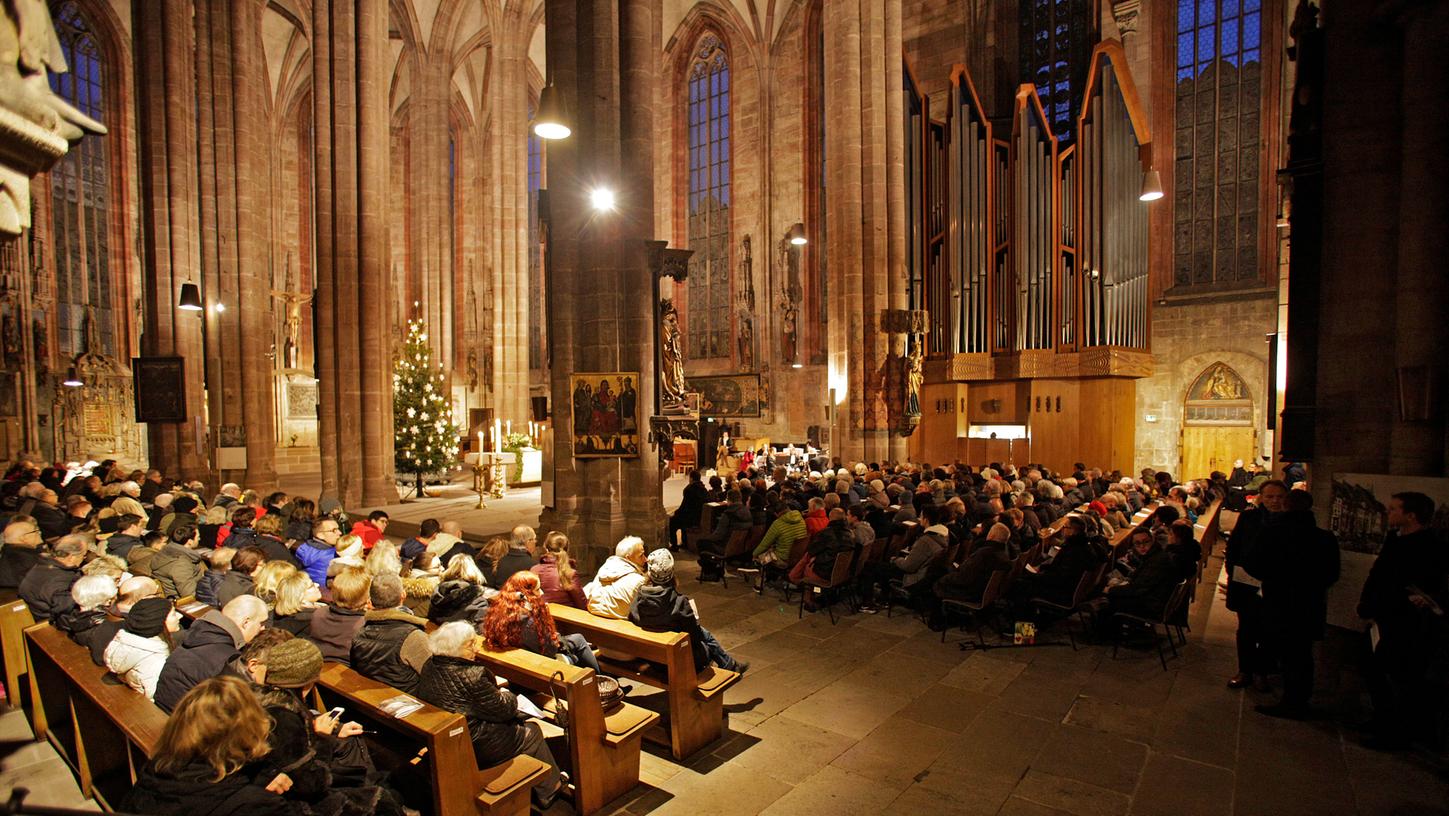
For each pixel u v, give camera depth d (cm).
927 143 1995
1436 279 602
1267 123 1972
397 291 3875
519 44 3061
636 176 1197
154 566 716
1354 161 655
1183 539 773
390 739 501
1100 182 1886
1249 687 685
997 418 1995
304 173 3741
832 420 1836
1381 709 561
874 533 963
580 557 1198
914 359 1748
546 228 1231
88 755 512
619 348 1208
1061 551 823
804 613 941
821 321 2914
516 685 601
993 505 998
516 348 3116
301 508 994
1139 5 2131
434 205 3362
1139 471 2152
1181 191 2112
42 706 600
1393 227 642
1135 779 523
